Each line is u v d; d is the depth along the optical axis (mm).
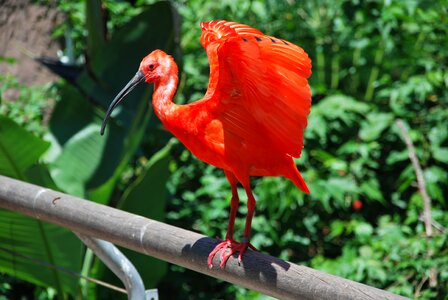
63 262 6863
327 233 8656
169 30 7641
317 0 9484
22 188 4441
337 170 8344
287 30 9258
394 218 8273
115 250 4105
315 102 9281
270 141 4020
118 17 9297
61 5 9344
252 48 3668
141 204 7340
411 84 8516
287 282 3246
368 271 6926
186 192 8750
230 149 4020
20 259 6832
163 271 7672
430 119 8672
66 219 4172
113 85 7844
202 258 3645
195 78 9070
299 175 4219
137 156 8734
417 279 6867
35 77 10117
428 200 7328
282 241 8359
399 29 9188
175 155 9078
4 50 10211
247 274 3459
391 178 8914
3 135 6156
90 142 7812
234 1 9055
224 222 8484
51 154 7785
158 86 4352
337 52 9180
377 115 8555
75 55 9711
